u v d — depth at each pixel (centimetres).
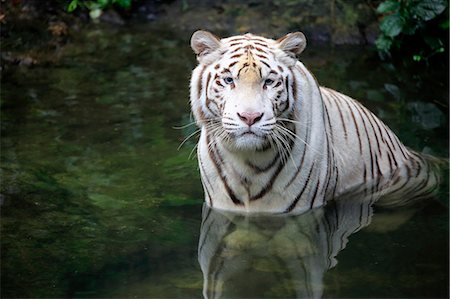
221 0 1777
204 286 748
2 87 1349
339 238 862
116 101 1284
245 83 844
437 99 1309
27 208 930
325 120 960
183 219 907
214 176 924
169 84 1364
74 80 1388
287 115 877
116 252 823
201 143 935
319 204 943
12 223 891
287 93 870
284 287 748
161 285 751
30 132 1158
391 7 1538
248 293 735
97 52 1558
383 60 1527
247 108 827
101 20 1762
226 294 731
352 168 991
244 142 833
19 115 1224
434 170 1044
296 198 920
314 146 920
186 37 1667
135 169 1045
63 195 967
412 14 1527
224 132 859
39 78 1400
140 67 1462
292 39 879
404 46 1578
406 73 1452
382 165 1030
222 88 859
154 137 1148
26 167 1044
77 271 781
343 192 981
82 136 1148
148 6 1805
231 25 1720
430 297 723
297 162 905
